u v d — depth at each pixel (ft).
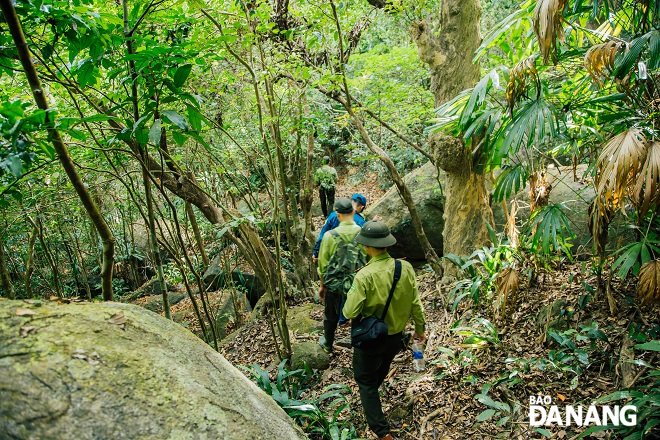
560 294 11.21
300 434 5.39
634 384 7.62
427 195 19.33
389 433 8.52
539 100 9.11
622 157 6.86
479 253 11.82
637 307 9.37
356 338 8.16
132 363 3.92
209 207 15.34
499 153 9.34
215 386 4.51
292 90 14.80
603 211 7.68
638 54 7.22
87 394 3.40
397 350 8.80
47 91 9.94
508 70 9.88
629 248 8.23
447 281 14.88
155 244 7.18
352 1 15.79
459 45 14.10
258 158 18.11
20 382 3.20
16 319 3.72
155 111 5.81
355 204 14.25
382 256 8.61
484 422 8.38
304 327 14.52
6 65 5.86
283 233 22.03
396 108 18.53
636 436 6.30
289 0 14.29
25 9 5.24
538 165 11.26
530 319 10.88
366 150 23.57
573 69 10.25
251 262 15.61
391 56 18.21
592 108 9.52
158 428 3.56
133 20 7.09
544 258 11.47
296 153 17.11
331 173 21.94
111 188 18.56
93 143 10.56
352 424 9.47
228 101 16.62
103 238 5.51
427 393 9.70
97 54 6.00
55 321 3.92
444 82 14.47
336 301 11.90
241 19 10.93
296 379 11.60
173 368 4.22
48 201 13.57
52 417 3.15
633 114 8.20
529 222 11.48
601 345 9.10
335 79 12.96
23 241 17.95
